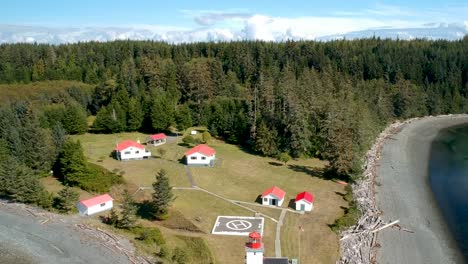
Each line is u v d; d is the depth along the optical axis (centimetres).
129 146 9050
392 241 5997
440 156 10856
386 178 8850
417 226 6531
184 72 14000
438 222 6706
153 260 4975
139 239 5525
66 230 5709
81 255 5034
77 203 6544
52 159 8050
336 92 13562
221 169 8831
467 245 5959
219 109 12238
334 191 7731
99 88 14088
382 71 18600
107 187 7288
